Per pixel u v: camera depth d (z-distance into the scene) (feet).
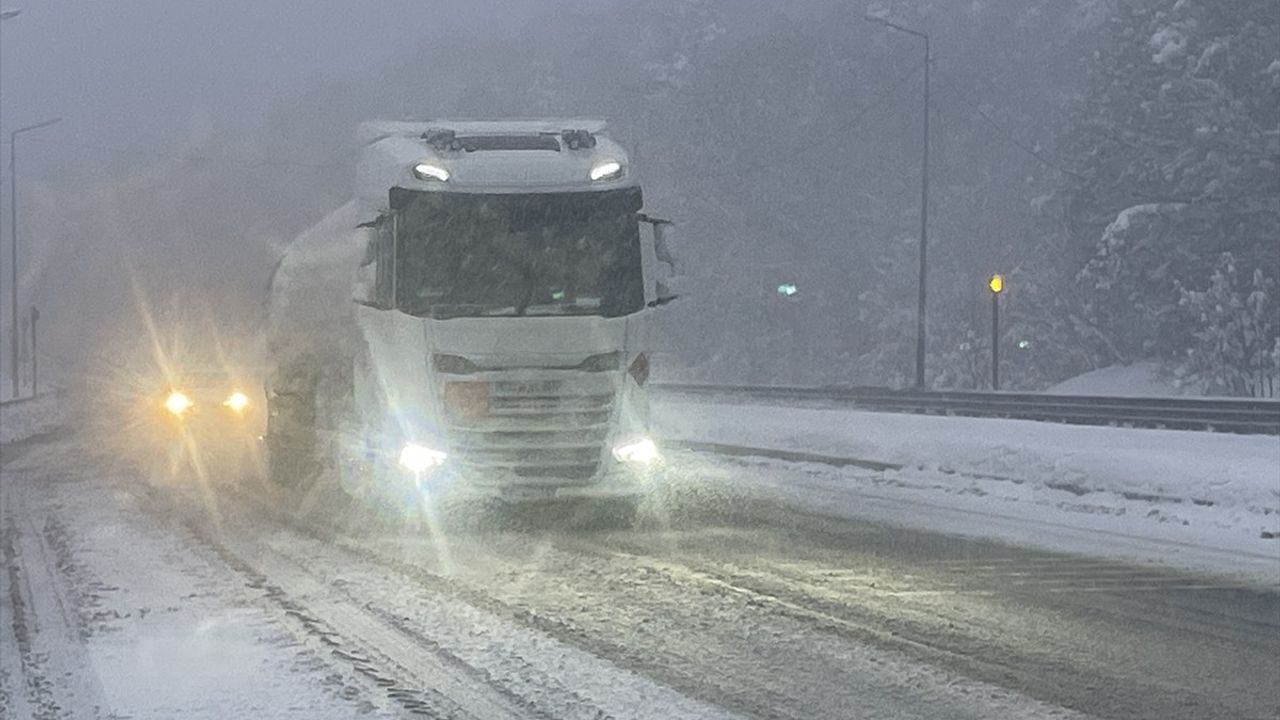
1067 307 209.97
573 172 59.47
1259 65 190.08
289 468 78.79
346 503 68.28
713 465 93.66
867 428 107.34
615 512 65.00
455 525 60.75
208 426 126.41
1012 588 43.70
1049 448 81.71
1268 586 44.24
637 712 28.60
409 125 66.95
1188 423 104.63
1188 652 34.22
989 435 94.63
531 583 45.01
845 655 33.94
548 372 58.23
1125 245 193.16
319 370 73.20
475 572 47.44
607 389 58.59
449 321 57.82
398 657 34.04
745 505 68.44
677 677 31.71
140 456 107.14
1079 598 41.78
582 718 28.17
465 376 57.82
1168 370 189.78
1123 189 202.69
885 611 39.70
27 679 32.65
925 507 67.41
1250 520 59.98
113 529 61.31
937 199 257.14
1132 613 39.37
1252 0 191.93
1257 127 187.52
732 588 43.73
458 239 58.49
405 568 48.57
